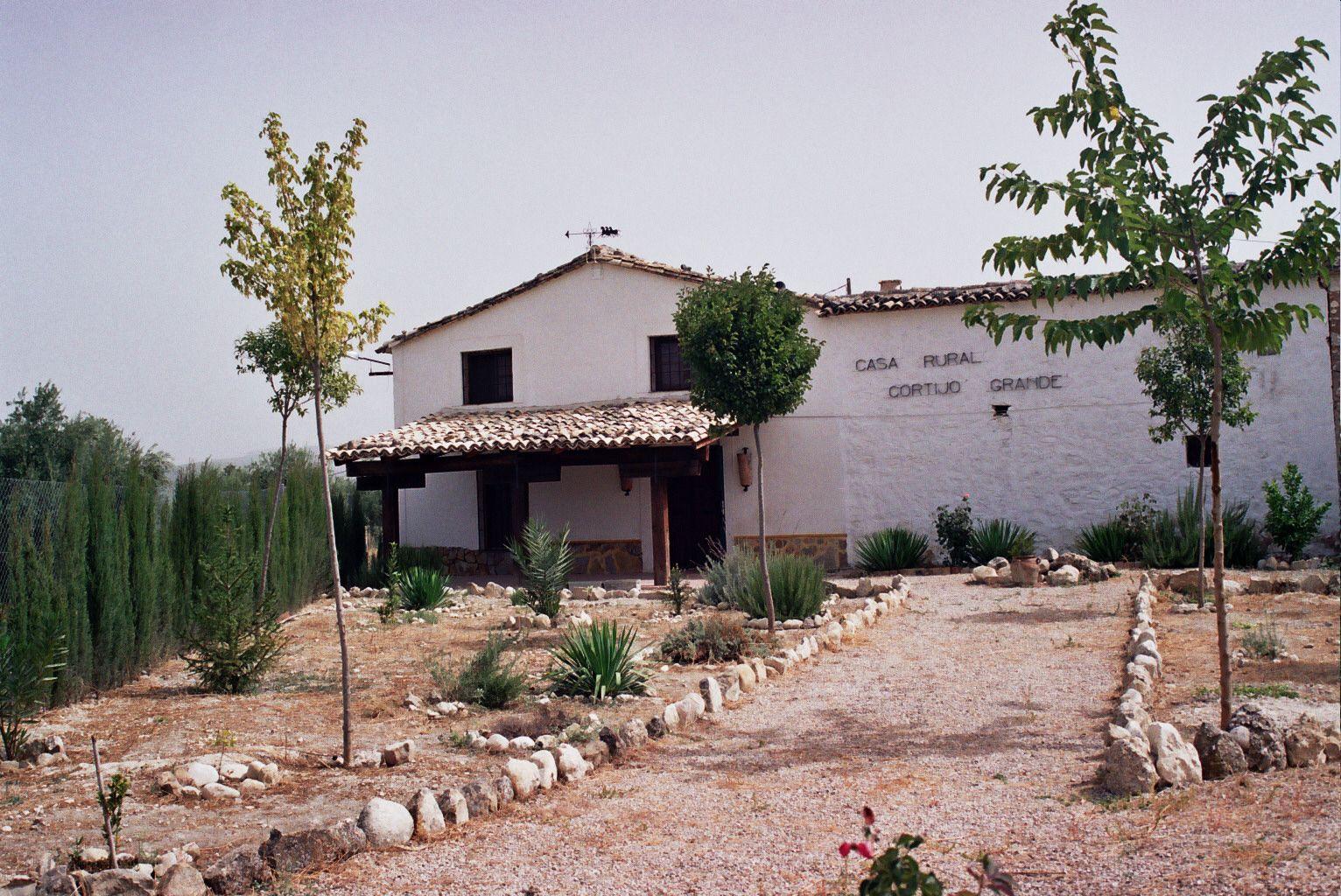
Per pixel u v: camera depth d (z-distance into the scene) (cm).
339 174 783
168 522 1276
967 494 2048
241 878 518
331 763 755
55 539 1012
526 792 662
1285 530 1755
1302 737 627
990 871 348
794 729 842
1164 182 712
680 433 1859
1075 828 540
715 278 1390
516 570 2245
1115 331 752
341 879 523
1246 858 456
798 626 1355
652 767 739
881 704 916
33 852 564
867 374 2112
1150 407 1958
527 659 1196
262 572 1539
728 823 600
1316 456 1862
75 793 680
